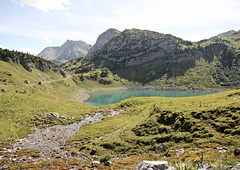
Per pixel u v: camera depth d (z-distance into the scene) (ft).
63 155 100.01
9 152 100.89
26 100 228.02
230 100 133.39
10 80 405.80
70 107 263.29
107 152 102.53
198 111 115.55
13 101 210.59
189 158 60.13
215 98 173.58
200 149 73.00
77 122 198.49
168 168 41.14
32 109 203.10
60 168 73.72
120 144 109.50
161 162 44.83
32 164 80.38
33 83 513.04
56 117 196.65
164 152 85.81
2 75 407.03
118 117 224.12
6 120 159.63
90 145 116.57
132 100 308.81
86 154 101.40
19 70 563.48
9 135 132.26
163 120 128.57
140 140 108.68
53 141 131.75
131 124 154.61
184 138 93.97
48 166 78.23
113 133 139.54
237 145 67.92
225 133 83.15
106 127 167.63
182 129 106.22
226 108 104.27
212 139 80.59
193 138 89.45
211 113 107.65
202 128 95.61
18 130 146.72
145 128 126.31
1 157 91.25
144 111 202.18
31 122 171.83
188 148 80.12
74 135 149.59
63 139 137.80
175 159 63.98
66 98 540.52
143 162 45.65
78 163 81.61
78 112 240.32
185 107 138.72
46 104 239.50
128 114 231.30
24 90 356.18
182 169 43.86
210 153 61.57
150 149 94.84
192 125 102.94
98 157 94.07
